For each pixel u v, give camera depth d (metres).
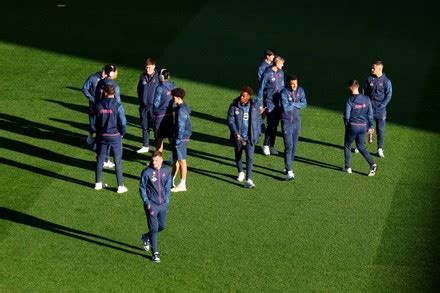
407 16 69.31
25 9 68.00
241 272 38.31
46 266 38.47
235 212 42.88
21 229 41.00
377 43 64.25
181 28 65.12
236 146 44.81
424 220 42.44
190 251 39.69
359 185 45.66
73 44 62.19
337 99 55.53
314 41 64.00
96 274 37.97
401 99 55.81
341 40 64.56
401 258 39.50
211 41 63.22
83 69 58.69
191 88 56.34
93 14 67.25
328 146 49.75
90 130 47.94
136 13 67.56
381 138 48.53
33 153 48.06
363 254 39.78
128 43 62.59
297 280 37.88
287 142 45.53
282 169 47.19
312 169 47.22
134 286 37.25
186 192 44.47
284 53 61.81
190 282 37.56
